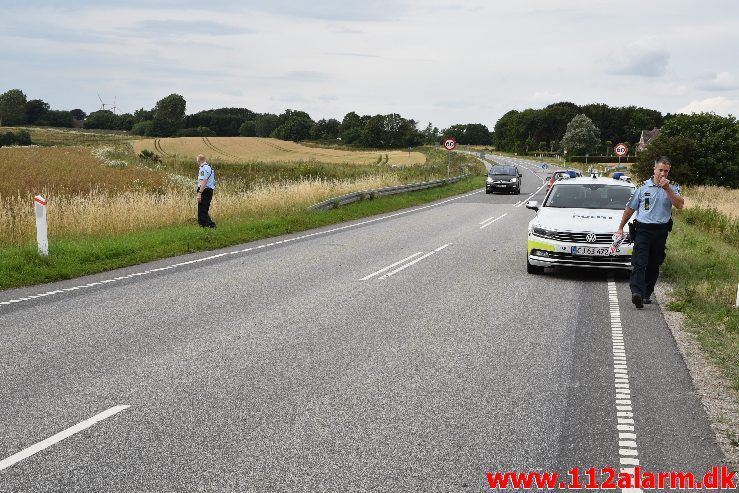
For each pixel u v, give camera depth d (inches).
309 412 213.2
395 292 410.3
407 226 824.9
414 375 251.6
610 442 193.2
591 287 439.2
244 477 169.0
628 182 562.3
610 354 282.4
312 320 335.9
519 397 229.1
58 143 5767.7
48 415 208.2
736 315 345.1
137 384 237.8
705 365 267.4
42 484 164.4
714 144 2176.4
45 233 500.1
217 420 205.6
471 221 897.5
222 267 501.7
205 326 321.7
